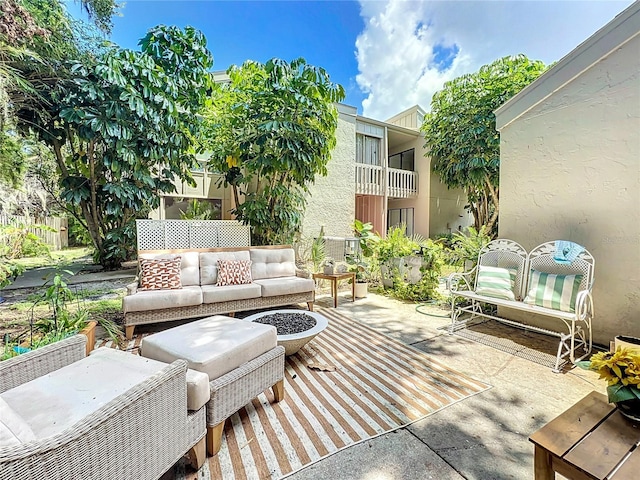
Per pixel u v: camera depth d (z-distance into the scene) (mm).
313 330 2793
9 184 5516
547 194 3600
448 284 3738
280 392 2221
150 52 5766
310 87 5656
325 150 6238
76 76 5070
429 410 2121
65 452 964
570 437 1273
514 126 3908
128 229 6301
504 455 1704
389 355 3020
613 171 3076
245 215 6305
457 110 8664
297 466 1625
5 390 1448
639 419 1334
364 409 2133
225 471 1589
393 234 6098
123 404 1146
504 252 3795
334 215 8234
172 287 3812
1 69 4195
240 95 6305
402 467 1620
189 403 1547
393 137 11062
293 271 4906
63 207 7047
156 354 1928
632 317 2980
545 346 3252
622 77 2998
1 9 3906
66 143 6730
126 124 5352
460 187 10352
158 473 1312
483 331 3713
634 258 2963
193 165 7125
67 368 1562
